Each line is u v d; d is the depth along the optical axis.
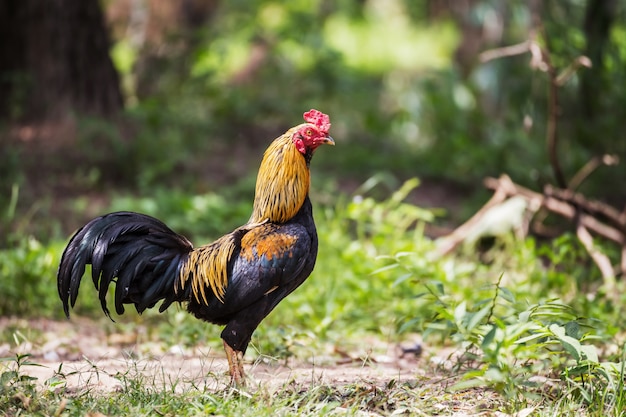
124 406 10.40
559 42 25.52
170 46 36.25
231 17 43.59
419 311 16.58
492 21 32.62
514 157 28.16
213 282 11.46
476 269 20.39
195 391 11.02
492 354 10.23
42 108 27.66
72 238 11.38
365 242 21.89
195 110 31.77
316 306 17.42
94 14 28.14
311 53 39.00
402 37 54.28
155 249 11.62
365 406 10.70
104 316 17.67
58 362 13.81
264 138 30.89
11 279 17.97
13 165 24.78
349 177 28.53
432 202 27.39
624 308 16.67
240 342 11.62
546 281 17.53
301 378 12.43
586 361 10.73
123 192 25.78
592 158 27.05
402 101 35.53
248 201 25.81
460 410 10.70
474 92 32.34
